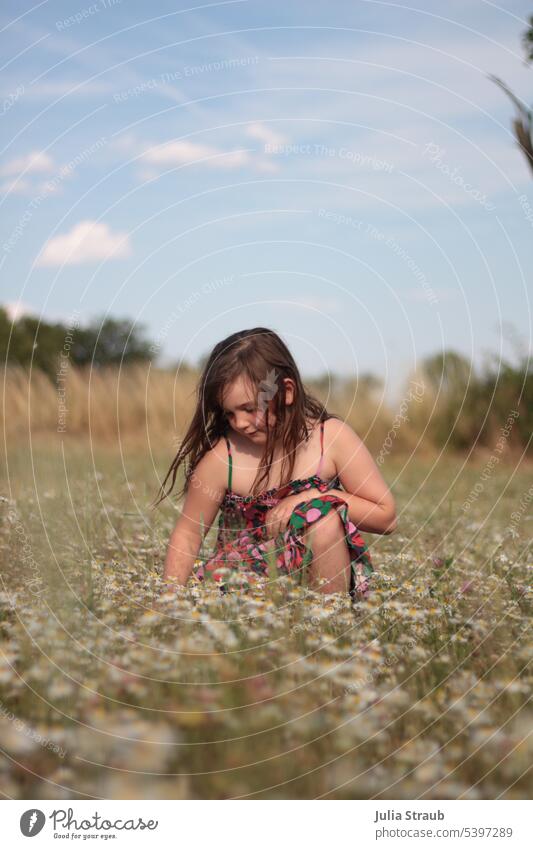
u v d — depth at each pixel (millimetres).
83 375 11141
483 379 10242
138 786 1753
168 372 10945
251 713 1874
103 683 1990
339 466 3141
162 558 3496
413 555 3588
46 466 6281
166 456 8750
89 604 2559
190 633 2311
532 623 2566
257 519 3096
